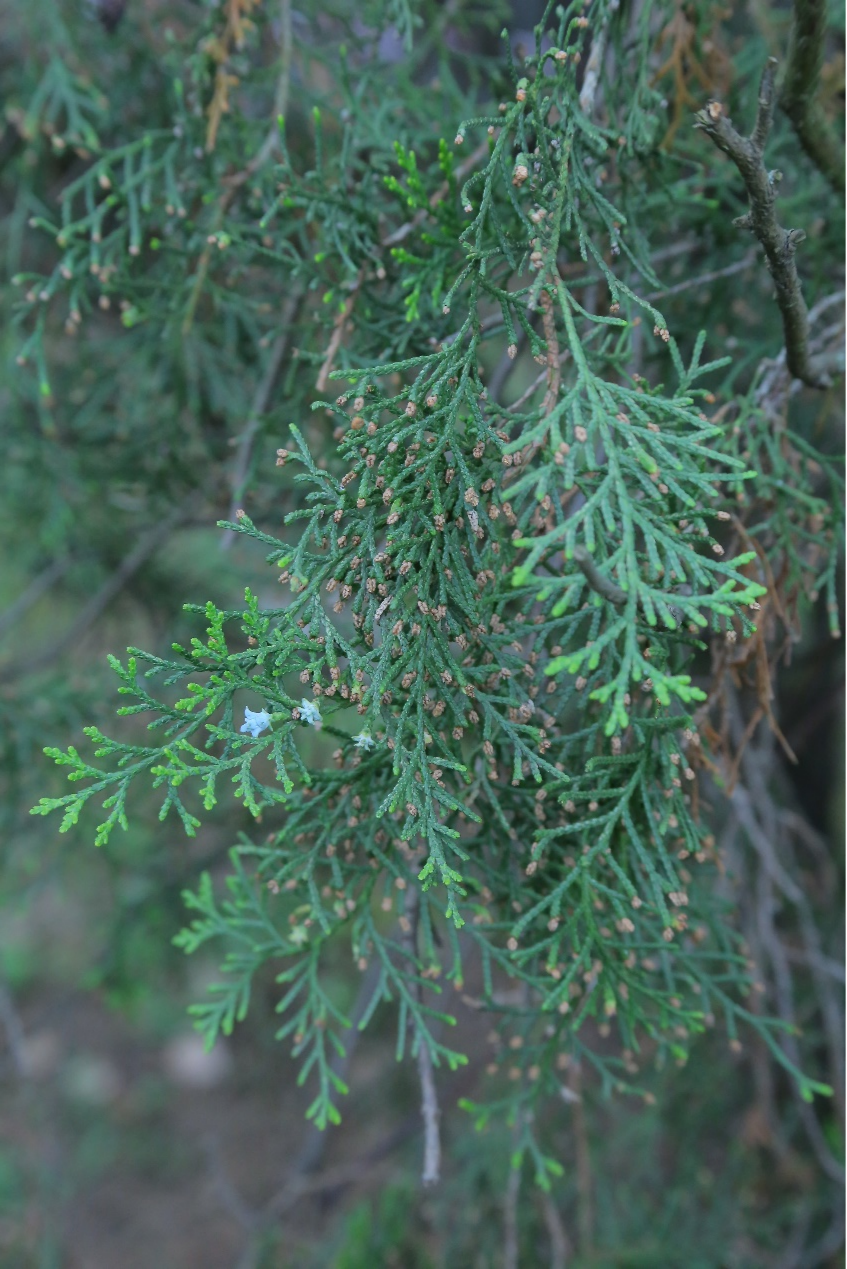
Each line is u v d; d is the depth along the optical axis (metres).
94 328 1.19
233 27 0.83
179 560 1.43
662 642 0.72
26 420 1.10
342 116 0.83
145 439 1.06
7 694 1.13
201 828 1.36
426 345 0.78
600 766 0.73
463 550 0.72
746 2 0.89
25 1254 1.51
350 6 0.89
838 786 1.28
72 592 1.46
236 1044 1.99
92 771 0.69
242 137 0.86
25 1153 1.65
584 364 0.70
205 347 0.95
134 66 0.97
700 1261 1.14
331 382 0.88
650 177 0.81
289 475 1.03
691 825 0.72
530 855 0.75
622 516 0.68
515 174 0.71
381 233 0.82
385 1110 1.62
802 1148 1.29
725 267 0.85
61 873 1.20
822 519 0.77
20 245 1.06
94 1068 2.23
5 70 1.13
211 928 0.78
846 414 0.86
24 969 2.40
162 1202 2.00
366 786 0.73
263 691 0.70
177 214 0.85
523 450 0.71
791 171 0.87
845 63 0.83
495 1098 1.25
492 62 0.89
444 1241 1.20
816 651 1.14
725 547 0.84
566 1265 1.10
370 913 0.75
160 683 1.26
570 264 0.83
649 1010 0.91
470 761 0.73
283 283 0.89
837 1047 1.08
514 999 0.85
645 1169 1.24
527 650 0.77
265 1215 1.33
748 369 0.86
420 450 0.70
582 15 0.75
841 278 0.86
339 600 0.71
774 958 1.01
